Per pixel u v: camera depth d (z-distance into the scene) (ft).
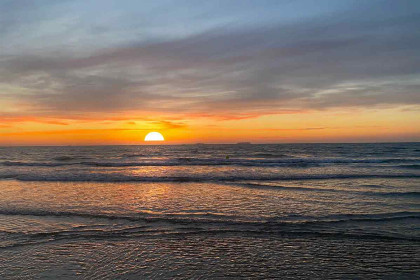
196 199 35.68
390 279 15.65
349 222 25.48
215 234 22.63
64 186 46.60
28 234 22.45
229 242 20.99
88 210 29.91
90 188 44.57
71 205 32.32
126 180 53.21
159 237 21.98
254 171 69.00
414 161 96.53
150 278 15.75
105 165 87.61
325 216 27.48
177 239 21.58
